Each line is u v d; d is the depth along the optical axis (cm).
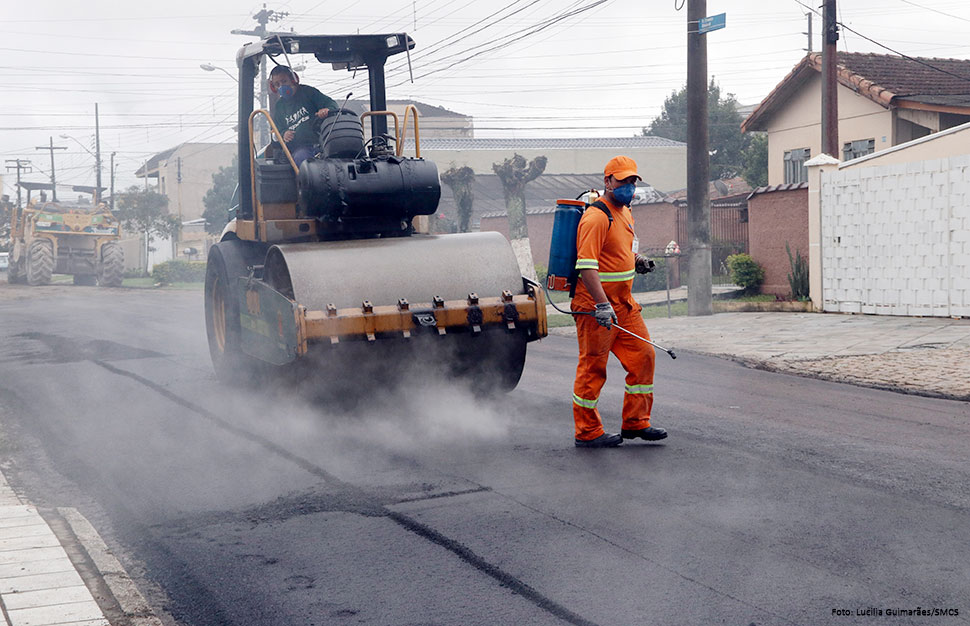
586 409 674
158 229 5172
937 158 1404
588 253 655
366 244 780
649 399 684
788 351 1163
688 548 459
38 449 728
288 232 844
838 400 856
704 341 1307
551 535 484
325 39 900
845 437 696
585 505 534
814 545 459
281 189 850
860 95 2517
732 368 1077
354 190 809
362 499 559
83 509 566
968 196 1359
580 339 680
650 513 515
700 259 1689
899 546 454
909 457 629
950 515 500
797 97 2742
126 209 5066
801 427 734
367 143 874
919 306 1440
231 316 894
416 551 468
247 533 507
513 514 521
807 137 2720
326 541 489
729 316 1656
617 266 673
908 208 1447
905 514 504
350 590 424
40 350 1348
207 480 617
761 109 2800
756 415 786
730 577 421
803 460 625
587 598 404
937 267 1409
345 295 740
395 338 733
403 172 824
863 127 2520
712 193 3922
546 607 397
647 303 2053
